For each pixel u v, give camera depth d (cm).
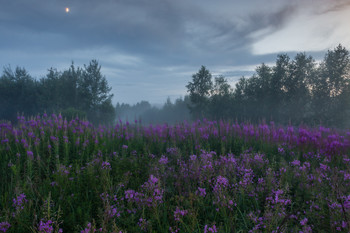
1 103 5997
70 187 410
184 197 373
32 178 477
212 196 393
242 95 5234
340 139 745
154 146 825
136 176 461
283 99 4312
